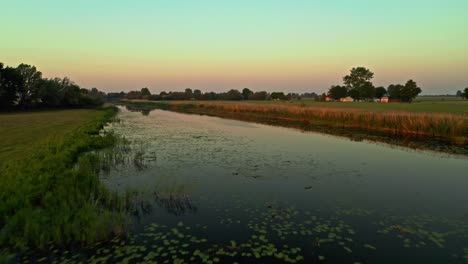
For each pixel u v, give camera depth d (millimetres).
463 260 4676
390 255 4824
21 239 4973
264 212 6625
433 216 6488
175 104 68188
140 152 13258
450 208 6977
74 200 6664
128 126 26391
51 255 4695
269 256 4750
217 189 8234
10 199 6297
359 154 13562
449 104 55188
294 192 8070
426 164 11625
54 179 7977
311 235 5512
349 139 18547
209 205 7027
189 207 6891
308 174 9953
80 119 30250
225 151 13992
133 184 8570
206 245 5082
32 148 12570
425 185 8836
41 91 48000
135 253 4762
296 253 4859
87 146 13570
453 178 9625
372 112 27250
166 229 5699
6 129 20047
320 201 7387
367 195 7895
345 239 5367
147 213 6508
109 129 23500
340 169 10703
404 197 7754
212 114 45062
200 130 23297
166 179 9133
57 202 6527
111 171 10094
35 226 5141
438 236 5516
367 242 5262
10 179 7539
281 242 5230
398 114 24375
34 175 8023
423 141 17750
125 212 6480
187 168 10594
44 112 42938
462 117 20531
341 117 27531
